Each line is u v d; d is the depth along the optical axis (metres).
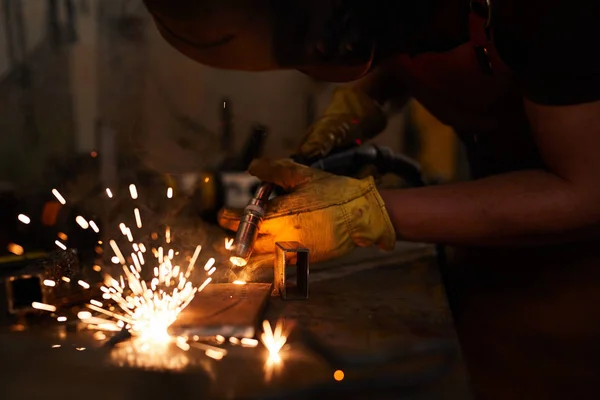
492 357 1.37
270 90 3.35
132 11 3.00
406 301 1.16
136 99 3.03
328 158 1.64
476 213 1.18
